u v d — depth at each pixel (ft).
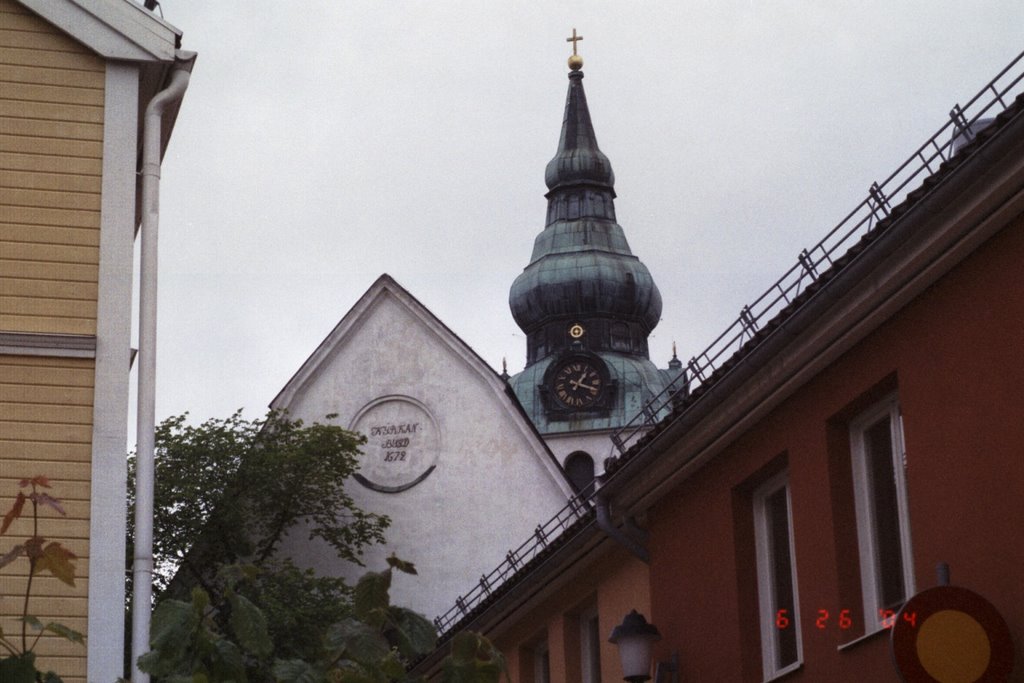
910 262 44.29
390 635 34.14
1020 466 40.93
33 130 52.39
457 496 182.19
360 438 172.55
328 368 187.62
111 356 51.06
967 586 42.65
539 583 74.95
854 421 51.16
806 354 50.72
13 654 31.40
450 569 179.83
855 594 50.08
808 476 52.16
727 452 58.59
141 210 53.62
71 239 51.78
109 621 49.08
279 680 31.63
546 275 316.19
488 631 82.84
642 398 287.89
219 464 166.40
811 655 51.42
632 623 59.98
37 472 49.88
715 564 59.11
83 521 49.67
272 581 154.30
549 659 78.43
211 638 32.30
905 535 47.98
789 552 55.93
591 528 67.56
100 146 52.60
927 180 42.50
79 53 53.21
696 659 60.18
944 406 44.21
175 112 54.90
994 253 42.22
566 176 326.65
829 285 47.06
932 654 40.01
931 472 44.57
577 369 288.71
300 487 168.96
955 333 43.88
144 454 51.11
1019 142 38.86
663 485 62.64
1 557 31.89
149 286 52.19
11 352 50.49
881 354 47.75
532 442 182.91
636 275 315.99
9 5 53.16
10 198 51.78
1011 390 41.39
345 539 171.94
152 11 54.65
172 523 163.02
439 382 186.19
